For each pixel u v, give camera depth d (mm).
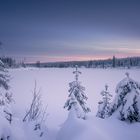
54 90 54406
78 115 10680
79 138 7875
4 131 8977
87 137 7809
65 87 62312
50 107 30594
